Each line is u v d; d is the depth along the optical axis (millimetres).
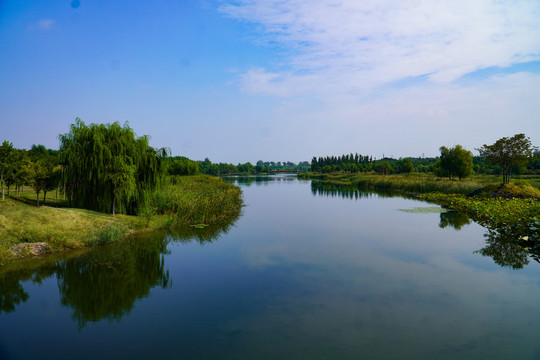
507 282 11766
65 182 20328
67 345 7820
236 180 107188
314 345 7773
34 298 10547
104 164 20469
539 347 7605
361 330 8477
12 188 32750
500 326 8625
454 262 14180
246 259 14820
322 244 17547
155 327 8695
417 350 7547
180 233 20016
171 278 12414
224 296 10727
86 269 13242
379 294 10836
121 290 11219
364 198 41938
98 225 18297
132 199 22375
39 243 14953
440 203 35375
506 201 26797
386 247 16828
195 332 8430
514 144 33125
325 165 158750
